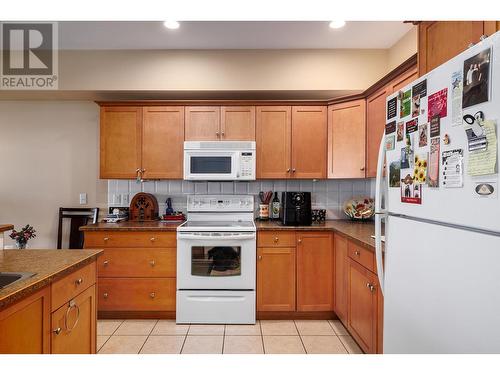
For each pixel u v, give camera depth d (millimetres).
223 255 2742
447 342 994
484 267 853
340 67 3002
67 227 3385
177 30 2635
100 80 2980
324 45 2930
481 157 868
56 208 3396
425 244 1115
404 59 2713
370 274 1931
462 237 933
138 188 3363
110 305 2758
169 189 3371
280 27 2586
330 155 3020
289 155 3059
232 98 3248
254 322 2719
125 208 3334
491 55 839
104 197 3406
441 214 1035
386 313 1402
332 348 2291
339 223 3082
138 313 2799
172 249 2768
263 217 3242
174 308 2764
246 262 2727
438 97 1064
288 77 3012
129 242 2762
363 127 2828
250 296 2727
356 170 2859
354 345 2334
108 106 3037
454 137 979
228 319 2715
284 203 2977
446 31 1496
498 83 817
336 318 2828
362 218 3244
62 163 3398
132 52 2998
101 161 3027
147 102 3023
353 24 2531
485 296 849
